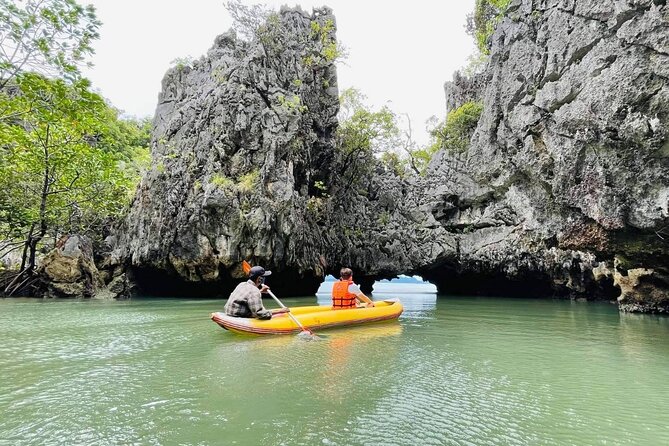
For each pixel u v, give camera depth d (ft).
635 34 27.84
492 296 74.79
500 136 44.62
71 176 52.54
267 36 62.85
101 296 55.06
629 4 28.19
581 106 32.17
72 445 10.80
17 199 52.47
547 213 40.60
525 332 29.50
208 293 58.49
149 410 13.23
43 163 49.34
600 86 30.32
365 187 76.89
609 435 11.76
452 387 16.01
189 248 54.03
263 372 17.70
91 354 20.80
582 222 35.68
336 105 71.36
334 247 68.54
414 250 71.72
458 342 25.26
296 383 16.17
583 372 18.35
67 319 32.96
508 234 63.31
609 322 34.96
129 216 59.57
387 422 12.50
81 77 24.34
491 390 15.71
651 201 28.78
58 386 15.64
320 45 70.90
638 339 26.68
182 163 57.21
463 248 68.54
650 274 39.19
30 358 19.93
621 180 30.27
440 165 72.38
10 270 56.39
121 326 29.58
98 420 12.43
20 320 32.42
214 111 57.77
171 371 17.72
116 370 17.87
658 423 12.62
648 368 19.15
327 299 57.47
